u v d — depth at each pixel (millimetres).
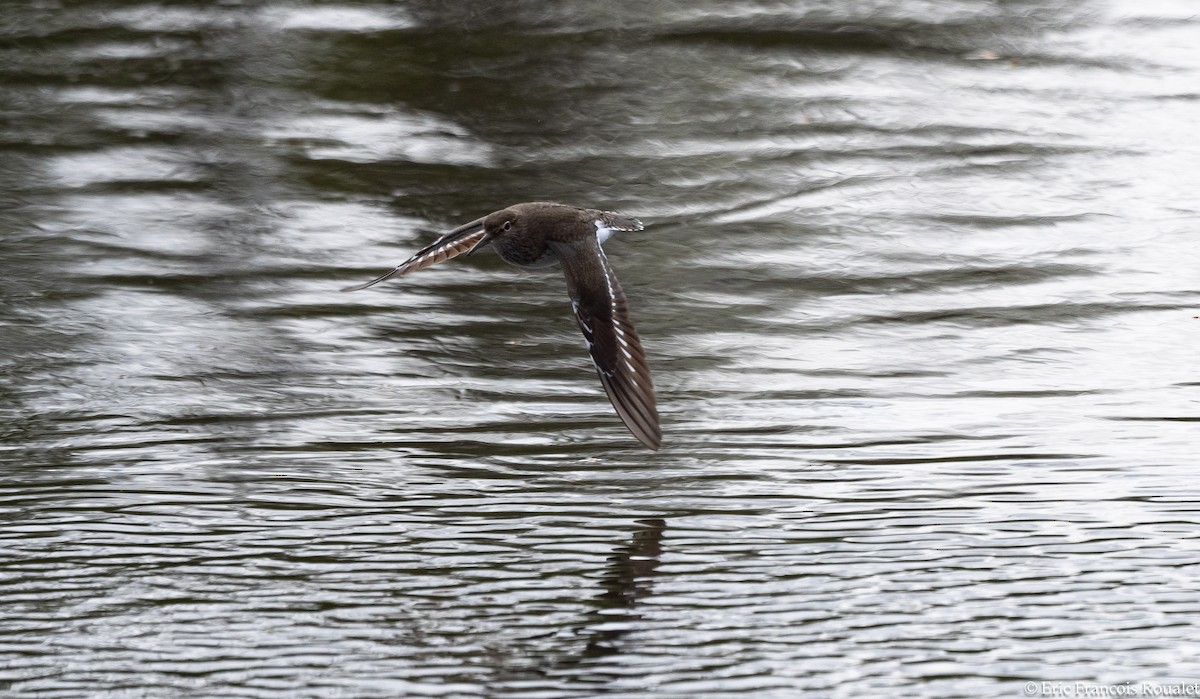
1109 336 15219
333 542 10914
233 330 15570
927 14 25031
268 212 18484
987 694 8633
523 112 21625
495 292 16719
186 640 9438
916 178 19406
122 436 13055
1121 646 9172
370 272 17047
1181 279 16594
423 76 22750
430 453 12680
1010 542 10719
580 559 10570
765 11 25094
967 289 16453
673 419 13375
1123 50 23781
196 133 20766
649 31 24359
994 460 12297
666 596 9969
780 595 9961
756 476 12062
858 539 10828
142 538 10992
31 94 21922
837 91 22297
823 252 17453
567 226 10023
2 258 17078
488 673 8969
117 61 23125
